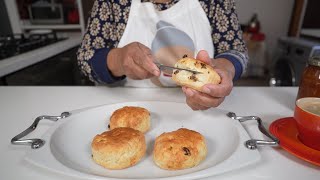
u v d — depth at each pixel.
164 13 0.91
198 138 0.47
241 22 2.58
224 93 0.50
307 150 0.45
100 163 0.45
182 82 0.49
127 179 0.40
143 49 0.59
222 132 0.54
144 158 0.48
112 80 0.77
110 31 0.90
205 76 0.48
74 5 2.09
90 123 0.59
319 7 2.37
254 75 2.56
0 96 0.77
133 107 0.60
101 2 0.88
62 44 1.54
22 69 1.20
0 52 1.27
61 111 0.66
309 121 0.44
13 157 0.46
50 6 2.03
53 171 0.41
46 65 1.37
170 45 0.92
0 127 0.58
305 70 0.59
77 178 0.41
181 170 0.44
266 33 2.60
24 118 0.62
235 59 0.74
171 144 0.45
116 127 0.53
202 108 0.55
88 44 0.85
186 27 0.92
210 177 0.41
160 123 0.60
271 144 0.47
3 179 0.41
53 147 0.46
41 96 0.77
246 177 0.41
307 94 0.57
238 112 0.64
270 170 0.42
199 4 0.90
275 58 2.37
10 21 2.01
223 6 0.89
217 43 0.91
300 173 0.42
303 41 2.07
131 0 0.89
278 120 0.56
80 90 0.81
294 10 2.42
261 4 2.50
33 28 2.07
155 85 0.92
